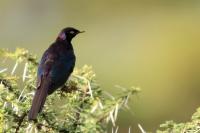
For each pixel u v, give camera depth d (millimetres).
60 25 36906
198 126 7406
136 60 27359
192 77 24672
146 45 28797
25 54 7887
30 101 7645
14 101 7250
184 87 23750
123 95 8117
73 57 9539
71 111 7684
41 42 32062
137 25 33875
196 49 26797
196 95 23984
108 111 8070
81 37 32531
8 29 34312
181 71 24812
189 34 28859
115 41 31016
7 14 35719
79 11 37750
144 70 25547
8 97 7273
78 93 7832
